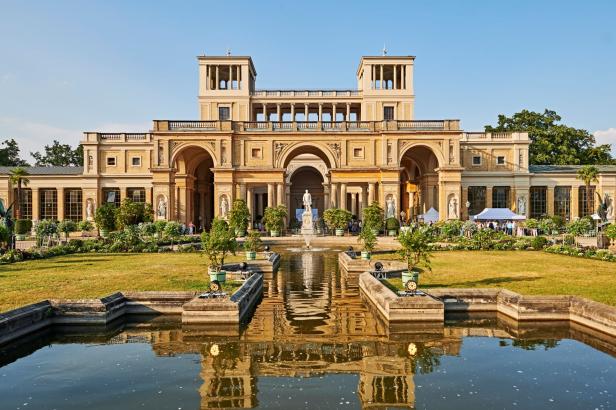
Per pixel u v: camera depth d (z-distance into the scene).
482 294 11.87
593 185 52.88
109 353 8.59
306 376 7.24
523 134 53.44
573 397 6.48
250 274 16.16
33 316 10.08
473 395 6.53
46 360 8.22
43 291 12.99
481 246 29.03
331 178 48.12
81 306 10.66
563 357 8.25
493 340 9.32
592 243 32.94
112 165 53.69
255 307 12.39
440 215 47.06
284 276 18.30
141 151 53.66
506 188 53.62
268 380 7.07
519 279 15.21
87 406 6.25
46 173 53.22
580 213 53.06
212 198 60.09
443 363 7.87
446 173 47.12
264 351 8.52
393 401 6.29
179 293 11.86
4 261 21.38
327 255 27.20
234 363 7.88
